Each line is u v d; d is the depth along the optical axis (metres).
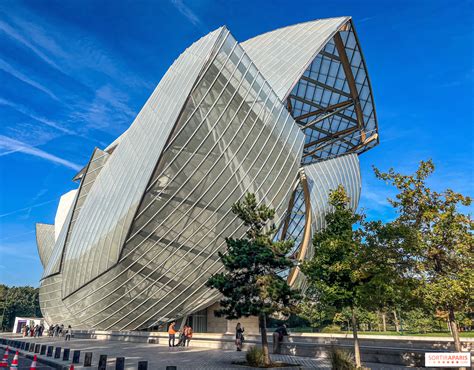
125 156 35.34
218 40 30.20
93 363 16.56
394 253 13.41
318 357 19.59
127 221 31.03
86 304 35.44
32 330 44.50
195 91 29.53
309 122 54.69
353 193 51.69
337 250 14.47
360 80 49.06
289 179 34.16
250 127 31.27
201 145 30.05
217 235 31.70
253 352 15.91
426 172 13.74
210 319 41.62
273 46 45.47
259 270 16.83
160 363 16.30
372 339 24.56
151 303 33.34
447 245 12.56
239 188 31.47
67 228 40.56
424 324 41.34
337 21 44.09
